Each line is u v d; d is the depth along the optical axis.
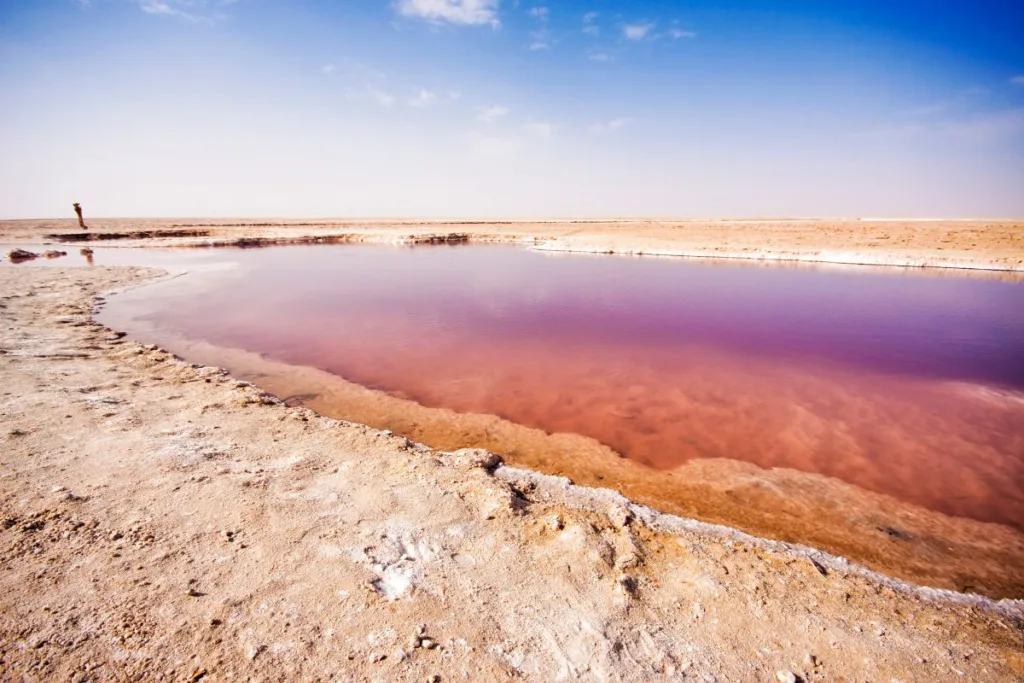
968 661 2.84
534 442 5.95
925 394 7.56
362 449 5.11
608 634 2.86
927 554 4.07
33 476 4.11
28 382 6.40
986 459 5.63
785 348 9.95
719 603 3.18
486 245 34.59
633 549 3.67
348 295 15.24
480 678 2.49
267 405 6.29
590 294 15.70
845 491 5.00
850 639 2.95
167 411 5.82
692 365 8.91
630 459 5.61
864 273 19.59
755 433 6.29
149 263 22.16
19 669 2.36
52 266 19.66
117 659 2.44
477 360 9.05
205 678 2.36
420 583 3.15
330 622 2.78
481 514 3.97
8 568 3.03
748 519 4.50
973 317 12.43
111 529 3.46
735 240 28.97
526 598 3.10
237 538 3.45
